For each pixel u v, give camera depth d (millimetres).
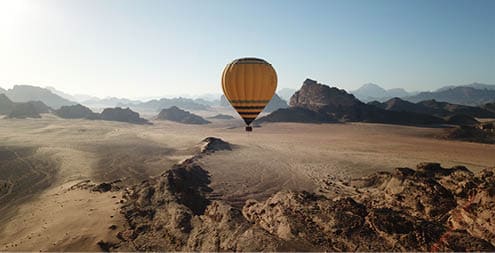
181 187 32031
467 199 22438
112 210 28219
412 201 25891
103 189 35844
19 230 26000
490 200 18250
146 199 29078
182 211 24953
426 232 16781
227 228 19891
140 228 24312
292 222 19781
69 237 23281
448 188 26672
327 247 17141
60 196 34406
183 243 20984
